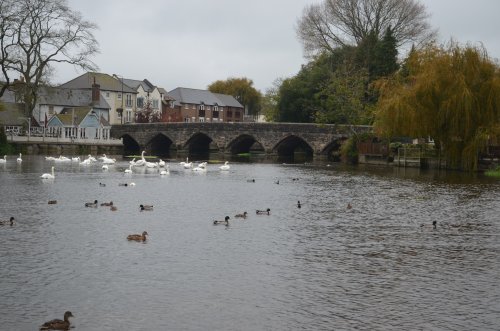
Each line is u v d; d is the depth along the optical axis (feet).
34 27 332.19
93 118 447.42
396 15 406.21
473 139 240.12
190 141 431.43
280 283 76.79
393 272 83.10
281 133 381.19
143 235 100.32
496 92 235.61
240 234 107.04
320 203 150.20
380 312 66.95
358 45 406.41
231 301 69.51
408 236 107.76
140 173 238.48
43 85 352.08
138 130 450.30
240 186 190.29
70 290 72.08
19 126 442.50
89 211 128.88
